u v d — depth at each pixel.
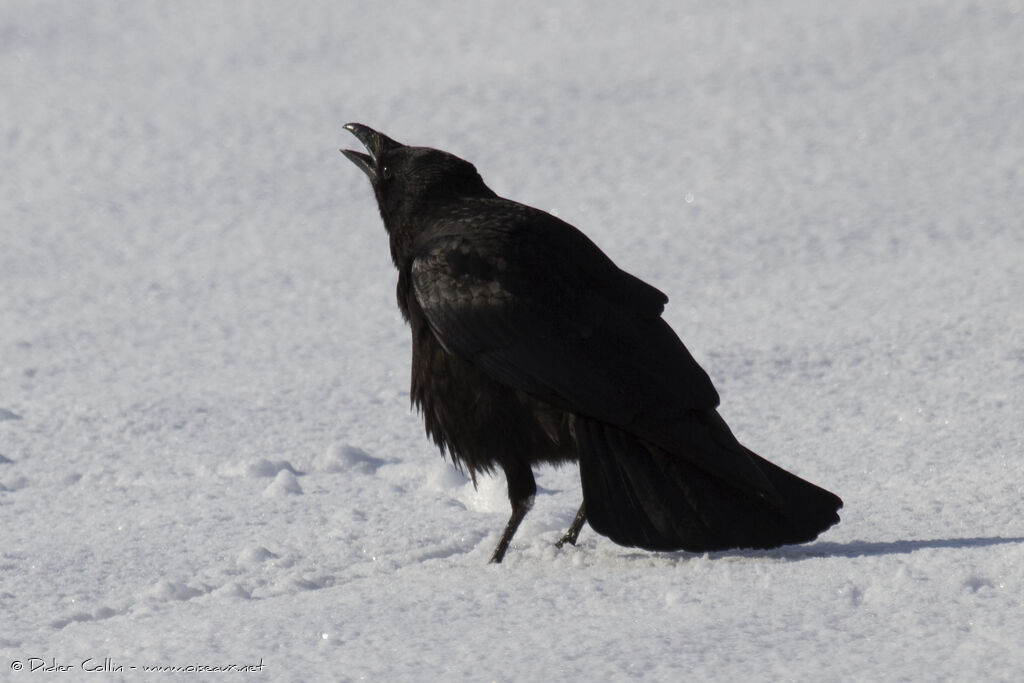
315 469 9.75
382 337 13.94
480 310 7.01
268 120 26.88
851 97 25.59
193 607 6.59
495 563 7.20
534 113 26.11
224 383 12.32
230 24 36.88
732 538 6.54
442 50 32.72
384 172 7.93
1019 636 5.36
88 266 17.61
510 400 7.11
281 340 13.95
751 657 5.27
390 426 10.93
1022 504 7.80
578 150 23.50
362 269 17.11
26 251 18.42
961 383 11.13
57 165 24.00
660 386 6.80
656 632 5.59
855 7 32.94
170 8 38.97
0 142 25.89
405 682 5.15
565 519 8.26
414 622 5.89
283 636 5.78
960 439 9.66
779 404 11.02
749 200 19.48
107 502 8.86
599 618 5.83
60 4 39.53
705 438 6.71
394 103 27.59
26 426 10.94
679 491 6.66
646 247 17.31
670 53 30.30
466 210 7.53
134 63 33.06
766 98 26.00
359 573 7.30
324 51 33.50
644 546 6.60
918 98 25.06
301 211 20.58
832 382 11.52
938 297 13.92
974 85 25.58
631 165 22.28
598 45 31.73
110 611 6.66
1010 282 14.25
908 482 8.59
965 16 31.03
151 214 20.55
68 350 13.72
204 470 9.69
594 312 6.98
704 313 14.06
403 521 8.26
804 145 22.67
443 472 9.27
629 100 26.62
